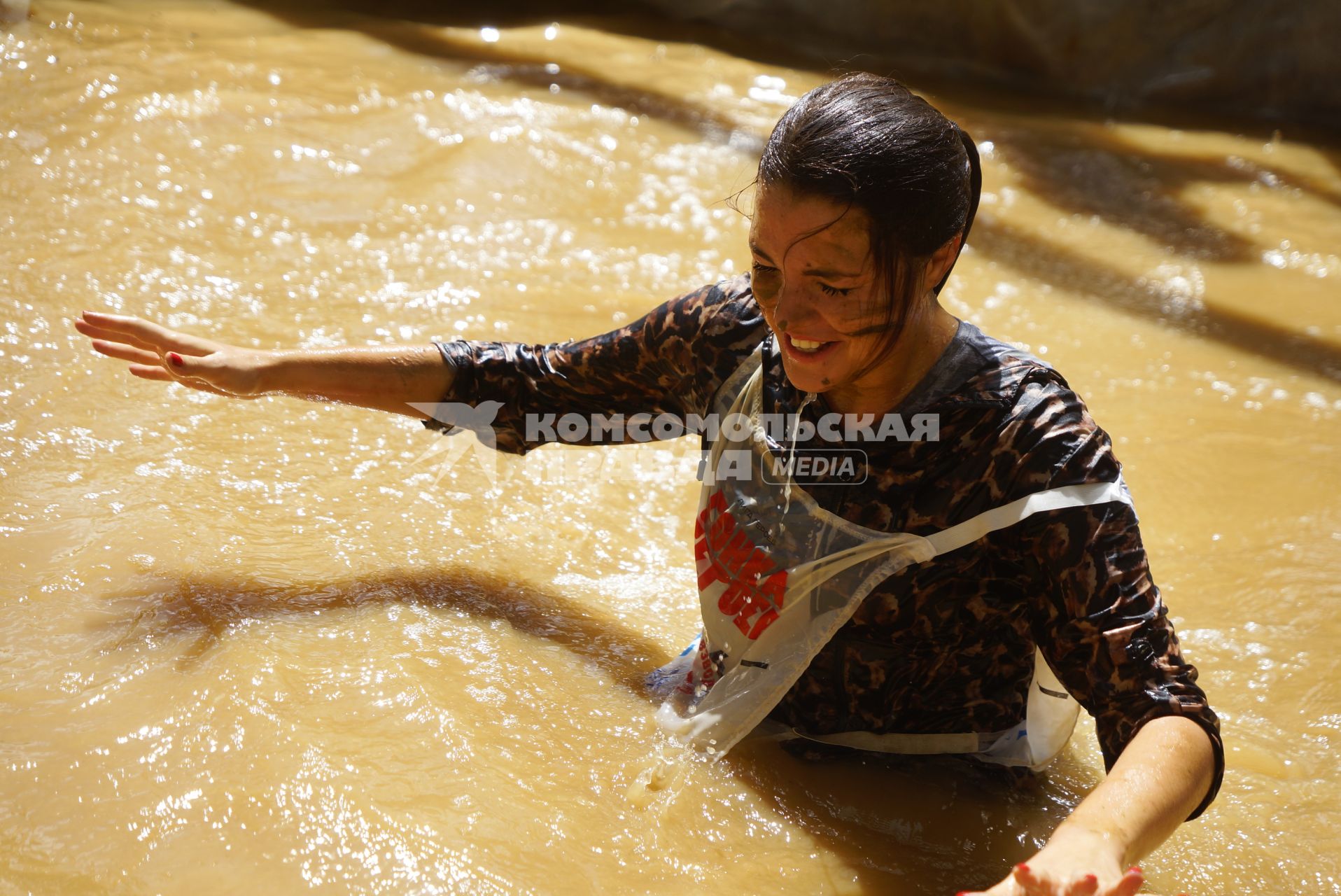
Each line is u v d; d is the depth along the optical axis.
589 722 2.41
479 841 2.04
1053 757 2.39
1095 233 6.09
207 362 2.48
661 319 2.41
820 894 2.08
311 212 4.79
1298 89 8.66
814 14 8.92
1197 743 1.81
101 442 3.16
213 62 6.13
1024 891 1.54
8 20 6.11
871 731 2.36
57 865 1.90
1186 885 2.21
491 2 8.68
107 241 4.25
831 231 1.74
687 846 2.13
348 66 6.50
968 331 2.06
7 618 2.47
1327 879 2.25
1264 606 3.21
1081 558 1.94
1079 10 8.62
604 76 7.11
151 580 2.64
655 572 3.06
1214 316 5.29
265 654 2.41
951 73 8.95
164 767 2.10
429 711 2.32
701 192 5.60
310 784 2.08
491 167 5.45
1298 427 4.33
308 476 3.18
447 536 3.02
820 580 2.19
